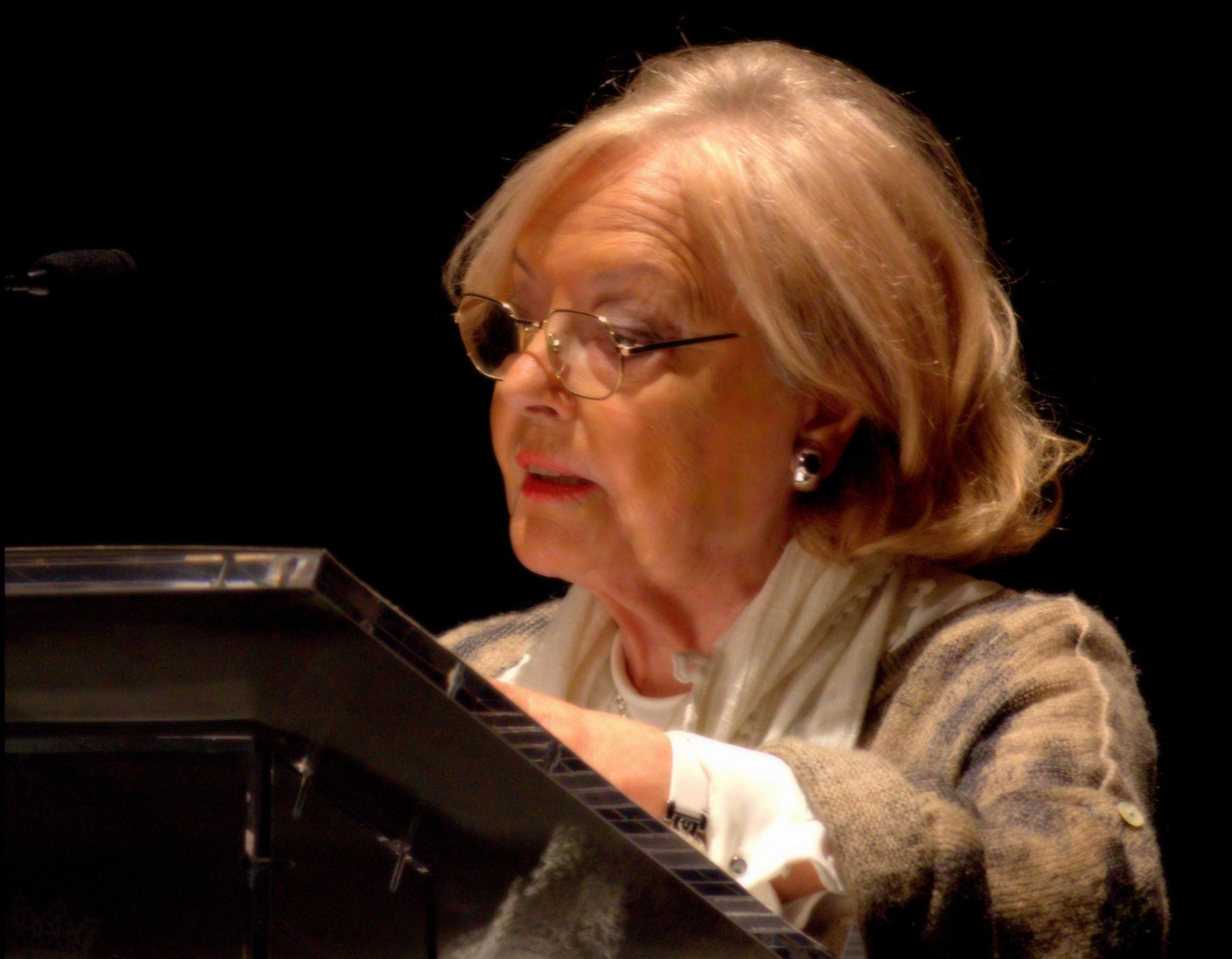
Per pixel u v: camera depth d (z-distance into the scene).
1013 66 8.60
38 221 9.29
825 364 4.93
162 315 9.78
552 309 4.92
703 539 4.95
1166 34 8.43
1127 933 3.87
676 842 2.32
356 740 2.24
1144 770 4.66
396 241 9.97
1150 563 8.69
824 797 3.42
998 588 5.26
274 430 10.16
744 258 4.77
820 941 3.32
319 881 2.43
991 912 3.55
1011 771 4.36
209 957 2.45
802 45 8.79
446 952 2.66
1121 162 8.55
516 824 2.32
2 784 2.37
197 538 10.04
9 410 9.35
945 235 5.27
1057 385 8.74
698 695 5.09
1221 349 8.54
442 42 9.62
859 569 5.20
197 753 2.30
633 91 5.55
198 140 9.67
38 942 2.53
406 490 10.30
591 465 4.83
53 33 9.32
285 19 9.64
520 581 10.31
